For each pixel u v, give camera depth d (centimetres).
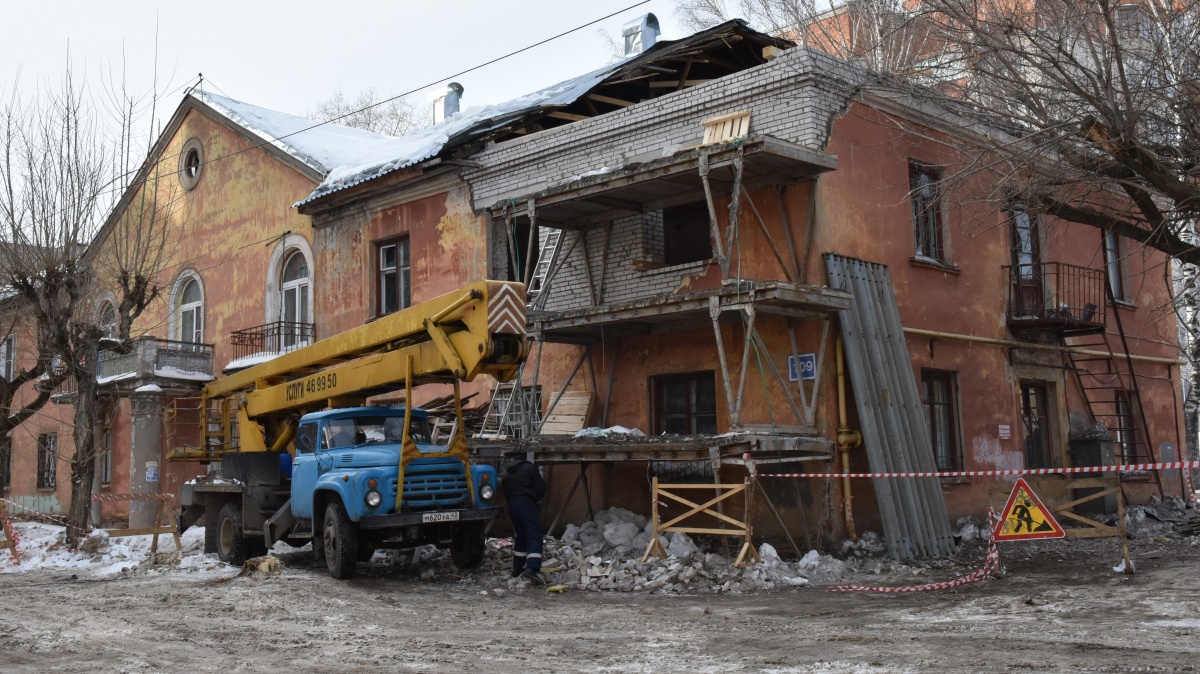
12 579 1519
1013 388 1892
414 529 1314
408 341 1305
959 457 1745
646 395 1758
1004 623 916
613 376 1811
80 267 2038
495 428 1898
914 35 2027
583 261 1856
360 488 1262
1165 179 1284
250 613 1081
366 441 1385
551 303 1898
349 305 2275
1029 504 1219
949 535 1570
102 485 2888
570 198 1644
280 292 2517
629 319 1583
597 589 1273
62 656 877
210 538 1653
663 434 1636
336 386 1423
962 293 1806
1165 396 2341
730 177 1563
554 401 1802
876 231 1645
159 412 2534
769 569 1294
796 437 1436
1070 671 702
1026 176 1440
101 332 2047
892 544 1459
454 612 1078
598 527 1664
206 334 2733
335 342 1418
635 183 1557
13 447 3431
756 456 1495
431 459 1319
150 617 1073
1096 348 2147
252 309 2581
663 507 1695
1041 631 864
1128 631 852
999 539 1231
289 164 2492
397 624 1007
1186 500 2280
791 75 1556
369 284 2231
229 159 2705
